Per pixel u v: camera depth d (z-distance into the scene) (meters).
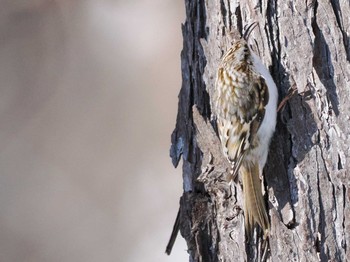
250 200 7.20
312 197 7.10
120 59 14.65
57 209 13.91
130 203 13.86
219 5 7.66
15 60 14.42
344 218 7.02
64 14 14.66
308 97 7.13
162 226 13.59
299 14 7.19
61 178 14.11
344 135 7.05
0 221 13.84
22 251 13.66
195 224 7.66
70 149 14.27
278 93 7.25
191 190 7.84
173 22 14.77
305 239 7.09
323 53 7.14
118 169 14.06
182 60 8.06
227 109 7.27
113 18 14.86
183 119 7.99
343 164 7.04
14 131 14.28
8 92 14.43
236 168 7.16
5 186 13.98
